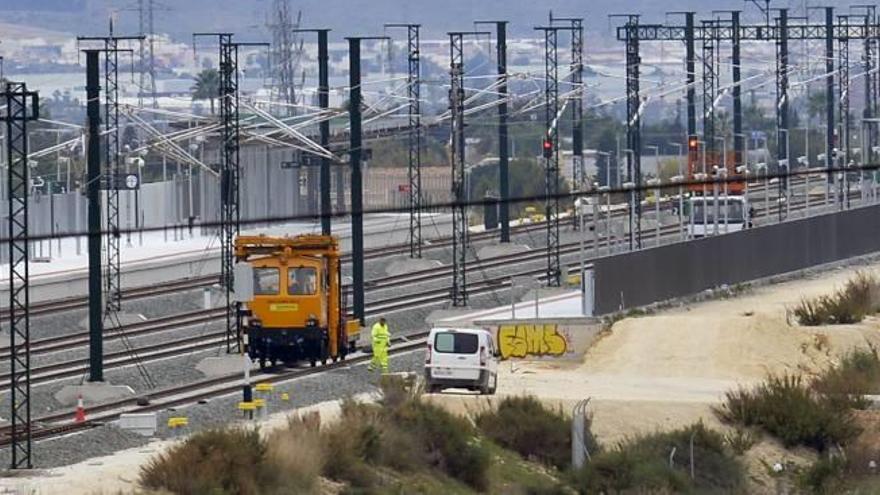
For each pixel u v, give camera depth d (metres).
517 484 71.75
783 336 98.56
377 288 127.88
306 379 89.12
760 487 75.31
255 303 94.25
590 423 78.56
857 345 99.88
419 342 102.81
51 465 66.88
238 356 94.31
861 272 124.69
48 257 140.38
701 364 95.12
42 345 103.12
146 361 96.75
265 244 95.25
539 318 100.62
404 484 66.94
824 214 134.50
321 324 94.50
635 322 100.19
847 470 77.00
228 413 78.19
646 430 79.06
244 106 137.25
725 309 111.94
